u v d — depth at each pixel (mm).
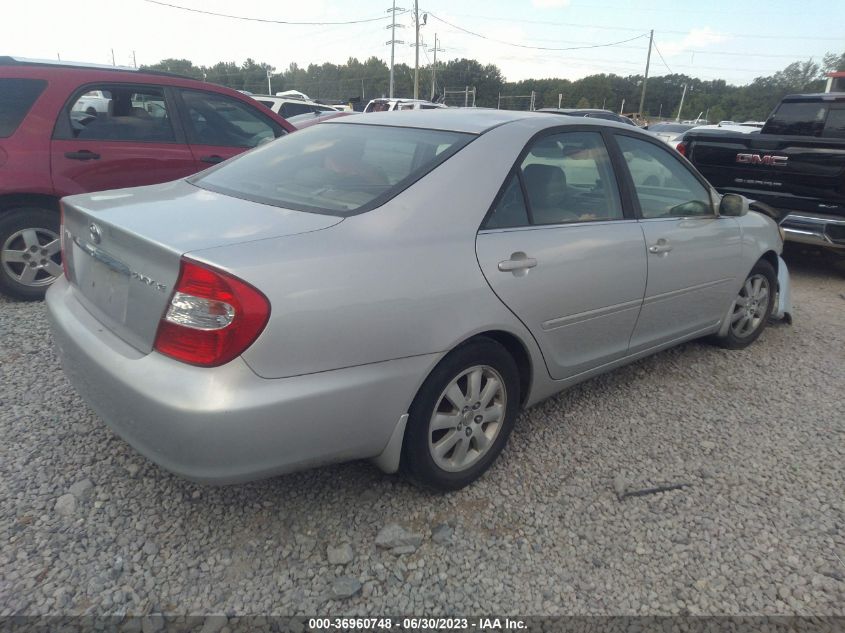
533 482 2828
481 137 2795
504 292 2607
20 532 2324
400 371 2295
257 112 5801
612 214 3264
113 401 2152
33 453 2777
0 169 4441
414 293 2299
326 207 2455
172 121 5234
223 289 1943
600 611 2160
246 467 2051
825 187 6297
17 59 4855
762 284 4570
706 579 2322
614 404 3615
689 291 3775
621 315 3303
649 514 2658
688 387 3896
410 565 2303
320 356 2098
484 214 2619
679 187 3768
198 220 2307
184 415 1942
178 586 2146
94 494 2549
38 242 4684
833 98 6977
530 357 2842
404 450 2494
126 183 4980
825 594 2279
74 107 4762
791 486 2910
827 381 4102
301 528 2447
